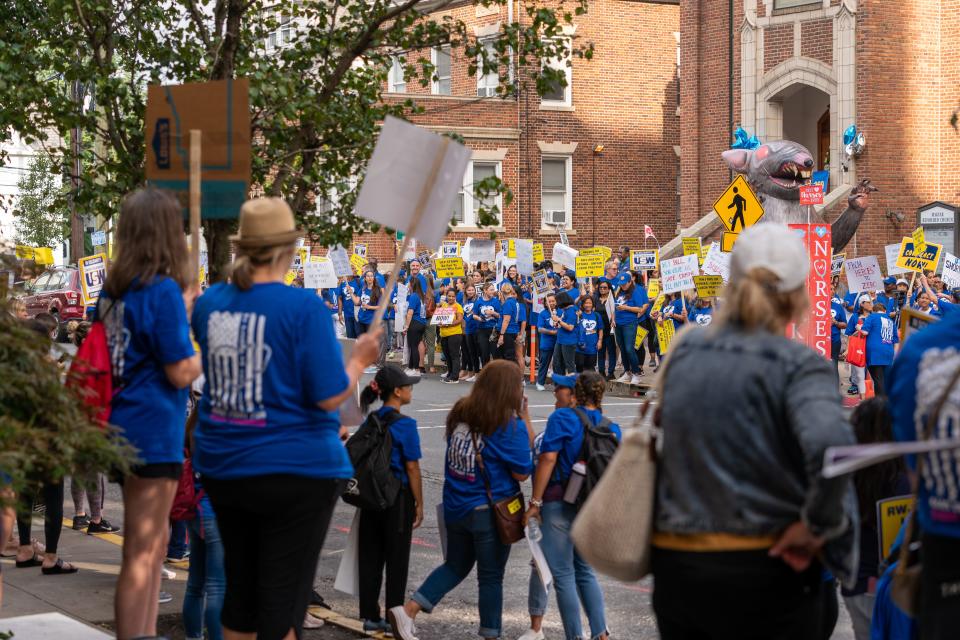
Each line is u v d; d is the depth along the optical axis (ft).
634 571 15.07
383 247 161.17
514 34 40.47
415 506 31.24
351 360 20.36
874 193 132.36
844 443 13.39
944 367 14.32
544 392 97.14
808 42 135.54
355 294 122.62
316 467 18.89
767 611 14.32
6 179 164.25
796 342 14.40
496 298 106.11
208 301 19.56
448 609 35.42
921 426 14.51
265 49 41.45
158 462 19.81
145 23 39.17
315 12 41.34
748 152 107.76
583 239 168.76
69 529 46.32
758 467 14.08
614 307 100.83
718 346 14.58
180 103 24.73
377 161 21.25
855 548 14.28
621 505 14.92
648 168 172.76
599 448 29.89
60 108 37.58
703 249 100.17
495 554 30.37
